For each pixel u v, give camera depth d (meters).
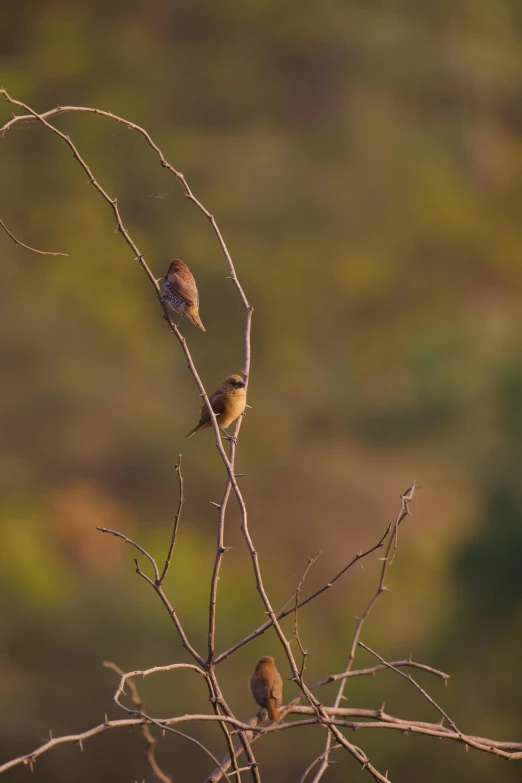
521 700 13.82
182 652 14.88
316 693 14.55
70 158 25.56
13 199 24.67
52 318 21.84
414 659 14.91
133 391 21.64
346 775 12.73
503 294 35.59
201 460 21.42
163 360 23.69
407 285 33.81
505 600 14.53
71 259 24.08
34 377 20.84
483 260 35.78
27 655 13.78
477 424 23.77
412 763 12.95
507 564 14.63
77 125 26.16
